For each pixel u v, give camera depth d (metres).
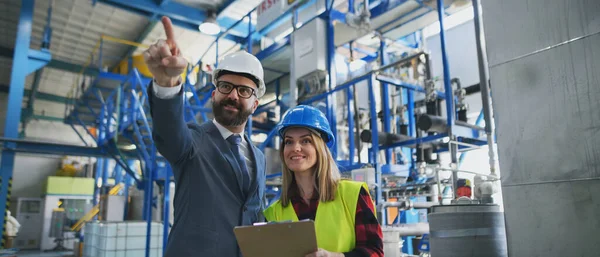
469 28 9.57
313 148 1.79
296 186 1.89
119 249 7.58
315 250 1.38
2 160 8.92
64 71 15.02
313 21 6.65
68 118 14.76
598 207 2.11
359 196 1.72
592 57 2.19
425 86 6.18
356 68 6.79
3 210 8.66
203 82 9.74
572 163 2.23
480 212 2.70
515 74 2.52
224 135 2.00
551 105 2.34
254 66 1.98
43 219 15.32
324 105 6.45
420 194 6.11
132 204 9.86
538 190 2.36
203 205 1.78
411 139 6.00
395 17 6.72
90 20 11.79
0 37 13.07
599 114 2.14
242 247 1.43
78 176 17.11
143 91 9.12
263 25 8.16
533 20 2.46
